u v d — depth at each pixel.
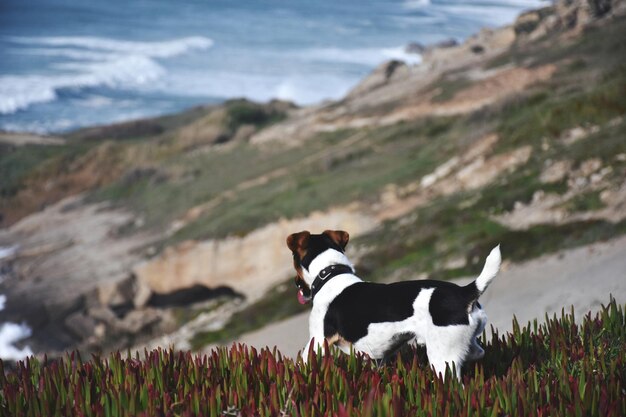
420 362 6.06
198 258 29.03
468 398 4.57
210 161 45.62
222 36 101.69
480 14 126.50
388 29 111.75
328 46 100.44
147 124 64.06
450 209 23.05
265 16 115.25
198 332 22.09
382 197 27.27
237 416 4.61
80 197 47.88
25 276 33.47
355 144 37.84
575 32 43.31
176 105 76.25
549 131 25.38
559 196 20.64
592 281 14.41
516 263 17.67
